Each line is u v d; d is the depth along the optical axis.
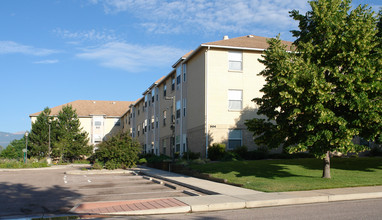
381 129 13.64
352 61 13.45
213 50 27.23
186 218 9.08
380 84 13.20
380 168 18.50
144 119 49.44
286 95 13.30
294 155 25.31
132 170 29.06
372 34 14.07
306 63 14.05
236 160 24.06
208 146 26.28
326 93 13.24
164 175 22.14
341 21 14.02
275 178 15.98
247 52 27.81
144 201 12.04
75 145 53.25
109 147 31.02
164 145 38.44
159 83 40.72
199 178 19.45
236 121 27.00
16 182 20.31
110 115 67.44
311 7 15.13
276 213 9.39
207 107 26.62
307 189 12.98
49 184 19.11
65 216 9.95
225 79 27.16
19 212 10.77
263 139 16.14
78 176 25.03
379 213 8.97
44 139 53.44
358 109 13.18
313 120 13.94
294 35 16.62
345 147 13.96
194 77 29.56
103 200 12.89
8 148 68.38
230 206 10.51
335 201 11.27
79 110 67.12
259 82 27.81
